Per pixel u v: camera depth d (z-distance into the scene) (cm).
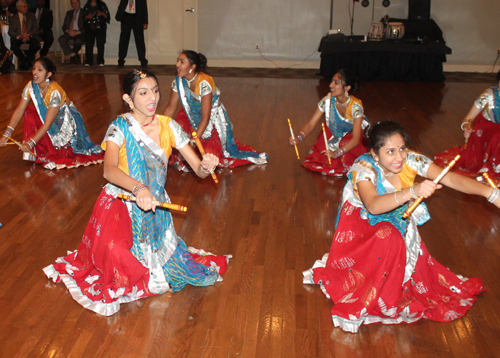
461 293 271
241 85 890
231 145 480
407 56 942
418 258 263
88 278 278
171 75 973
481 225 363
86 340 238
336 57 947
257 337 242
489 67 1072
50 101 438
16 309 259
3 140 439
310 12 1071
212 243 331
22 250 316
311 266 304
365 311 247
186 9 1080
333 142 461
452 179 244
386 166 244
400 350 234
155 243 265
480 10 1047
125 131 245
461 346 237
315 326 250
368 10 1062
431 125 643
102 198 262
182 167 459
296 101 768
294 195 412
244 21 1084
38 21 1000
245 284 285
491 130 453
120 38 1028
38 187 415
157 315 257
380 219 256
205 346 235
